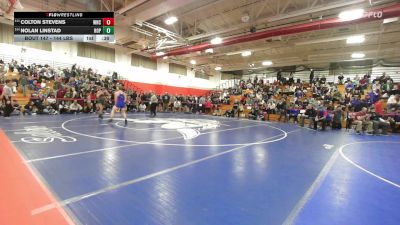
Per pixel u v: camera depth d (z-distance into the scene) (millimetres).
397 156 6523
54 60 18531
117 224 2438
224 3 12625
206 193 3357
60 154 4965
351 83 19484
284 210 2930
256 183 3846
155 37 16938
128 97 19641
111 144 6223
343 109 15891
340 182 4070
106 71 21703
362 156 6305
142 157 5098
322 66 25266
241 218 2686
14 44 16625
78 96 15406
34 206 2719
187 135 8406
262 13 13711
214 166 4703
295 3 12281
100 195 3107
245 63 25281
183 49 17859
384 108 14406
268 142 7855
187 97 24000
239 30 15422
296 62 23562
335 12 12125
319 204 3148
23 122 9430
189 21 15633
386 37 15867
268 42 18281
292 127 13602
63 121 10453
